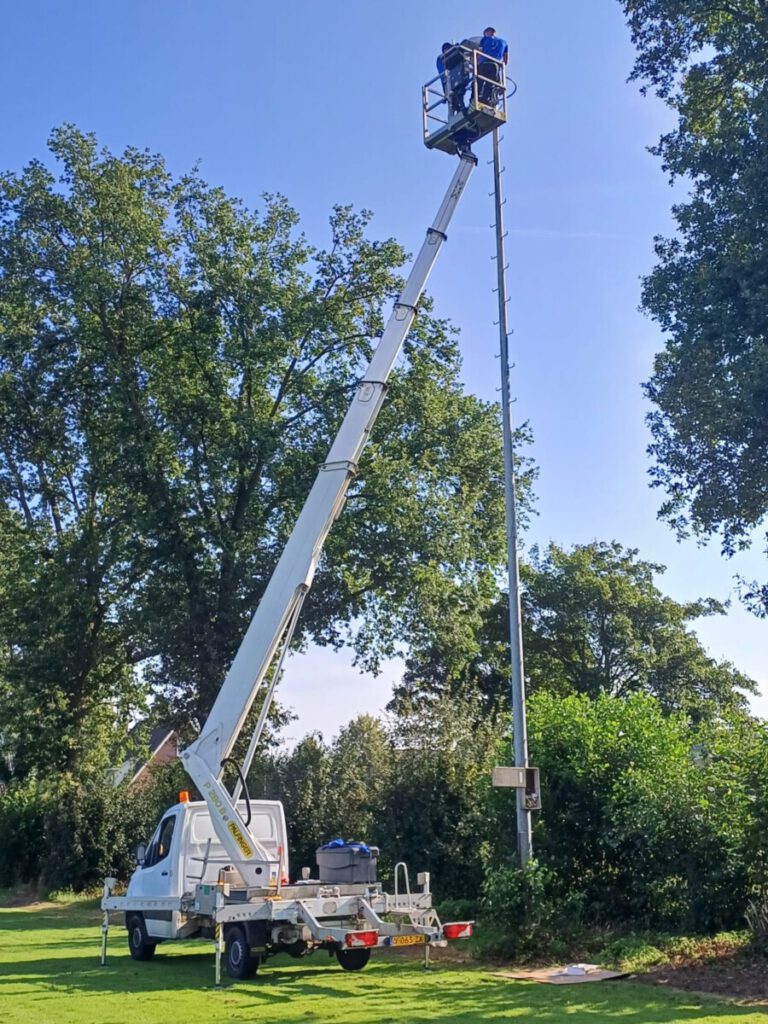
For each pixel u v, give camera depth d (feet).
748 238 63.77
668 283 70.13
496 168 55.98
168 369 103.86
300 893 44.39
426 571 98.68
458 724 71.77
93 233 103.04
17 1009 35.63
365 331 107.34
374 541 96.94
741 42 68.64
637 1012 33.32
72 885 102.12
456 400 105.81
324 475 49.49
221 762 46.21
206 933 47.34
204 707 96.99
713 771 49.96
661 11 73.87
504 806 57.41
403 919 45.85
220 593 98.84
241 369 103.71
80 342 101.30
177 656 97.66
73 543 102.94
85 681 114.42
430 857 67.31
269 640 47.06
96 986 41.78
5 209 104.17
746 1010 33.32
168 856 49.65
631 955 44.68
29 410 103.96
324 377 106.83
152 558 99.25
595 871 55.31
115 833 104.53
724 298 65.05
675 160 71.31
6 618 108.68
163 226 105.81
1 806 115.24
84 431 107.14
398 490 97.60
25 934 67.77
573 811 55.42
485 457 105.29
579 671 172.24
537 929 47.88
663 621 175.63
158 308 104.06
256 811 52.65
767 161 62.54
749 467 67.10
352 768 81.56
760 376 59.11
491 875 48.96
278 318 102.94
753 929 43.21
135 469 98.43
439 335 107.55
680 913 50.70
